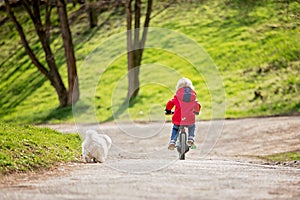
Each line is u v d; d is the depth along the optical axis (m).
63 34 46.00
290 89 45.38
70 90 46.94
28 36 67.19
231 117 39.91
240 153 26.12
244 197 9.97
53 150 17.50
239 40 56.75
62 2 45.94
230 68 51.97
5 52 64.81
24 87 56.16
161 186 11.14
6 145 15.92
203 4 64.06
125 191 10.45
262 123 35.25
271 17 58.91
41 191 10.67
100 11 66.69
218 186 11.33
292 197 10.19
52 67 48.16
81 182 11.96
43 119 46.09
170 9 63.78
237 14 61.34
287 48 53.56
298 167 19.19
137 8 45.88
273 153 25.44
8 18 71.75
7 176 13.48
